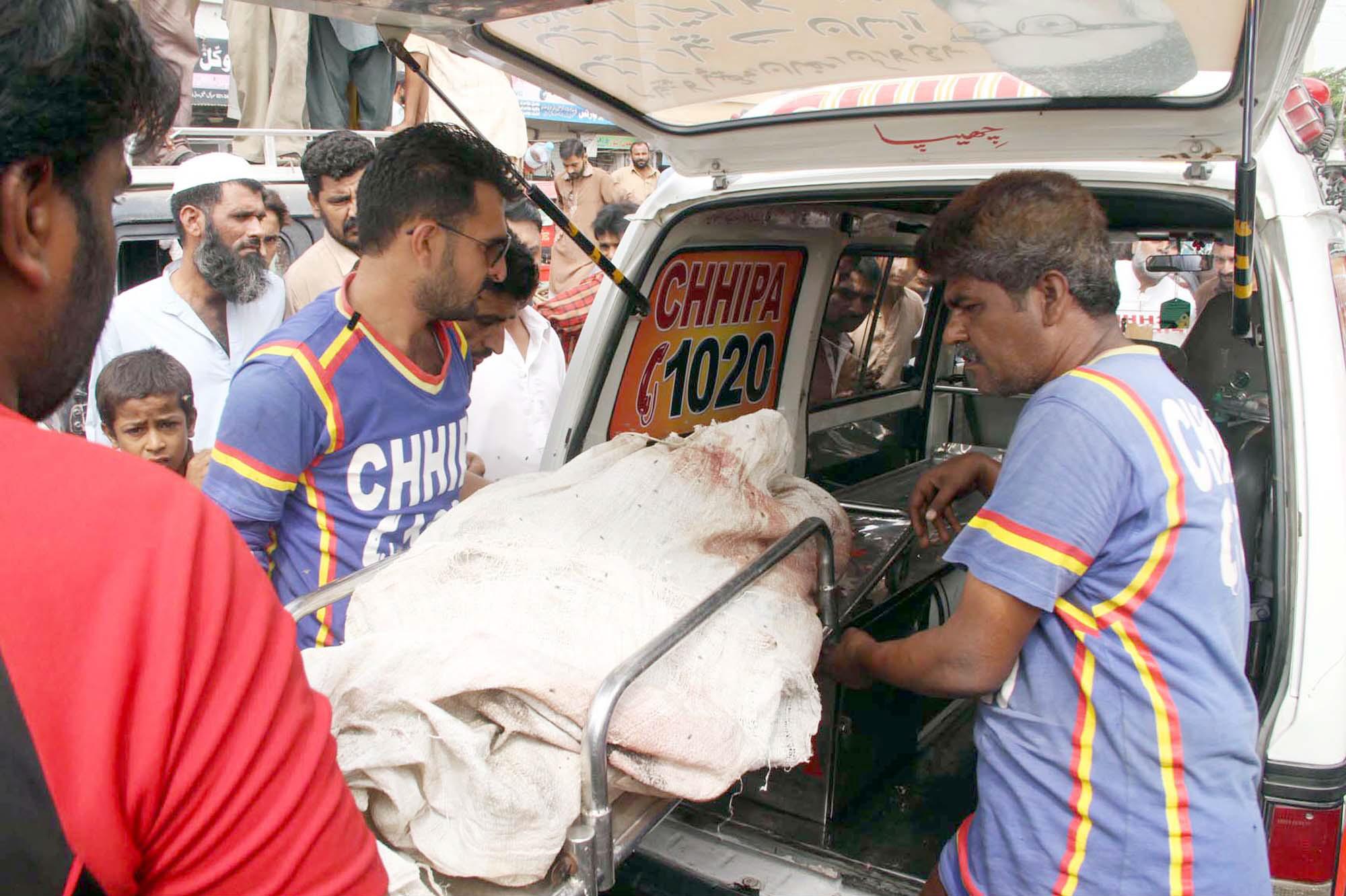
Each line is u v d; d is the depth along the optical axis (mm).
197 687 645
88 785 593
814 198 2361
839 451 3471
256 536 1731
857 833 2207
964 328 1562
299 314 1820
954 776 2457
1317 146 2416
